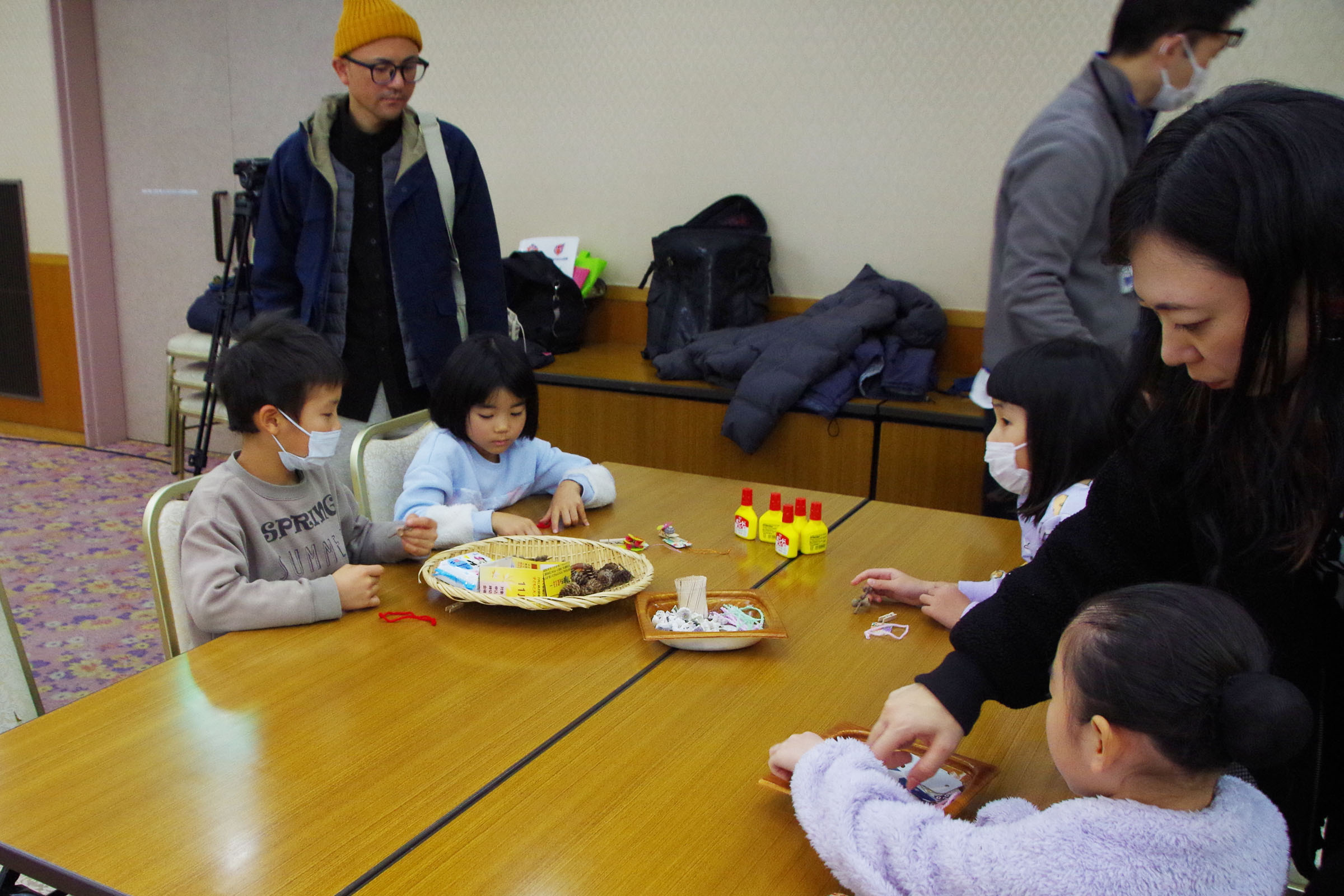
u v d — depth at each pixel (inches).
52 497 160.6
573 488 74.9
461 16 165.2
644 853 35.6
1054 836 29.8
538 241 163.6
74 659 104.6
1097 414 57.0
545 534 70.0
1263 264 27.7
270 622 53.4
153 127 179.3
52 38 175.6
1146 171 31.0
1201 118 30.0
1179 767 29.0
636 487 82.8
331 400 58.9
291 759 41.0
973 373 139.2
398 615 55.7
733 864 35.2
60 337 193.0
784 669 50.4
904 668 50.9
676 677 49.3
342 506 65.9
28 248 191.8
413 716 44.8
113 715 44.2
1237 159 27.9
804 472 127.7
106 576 127.8
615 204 160.4
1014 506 96.9
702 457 133.6
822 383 125.6
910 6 134.1
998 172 133.6
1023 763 42.4
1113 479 39.1
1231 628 28.9
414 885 33.7
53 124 182.5
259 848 35.3
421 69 170.7
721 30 146.4
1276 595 34.9
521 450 79.5
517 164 166.7
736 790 39.7
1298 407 29.2
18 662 57.9
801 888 34.0
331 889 33.3
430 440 75.7
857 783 34.4
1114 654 29.1
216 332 151.3
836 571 64.2
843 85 140.4
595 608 57.6
